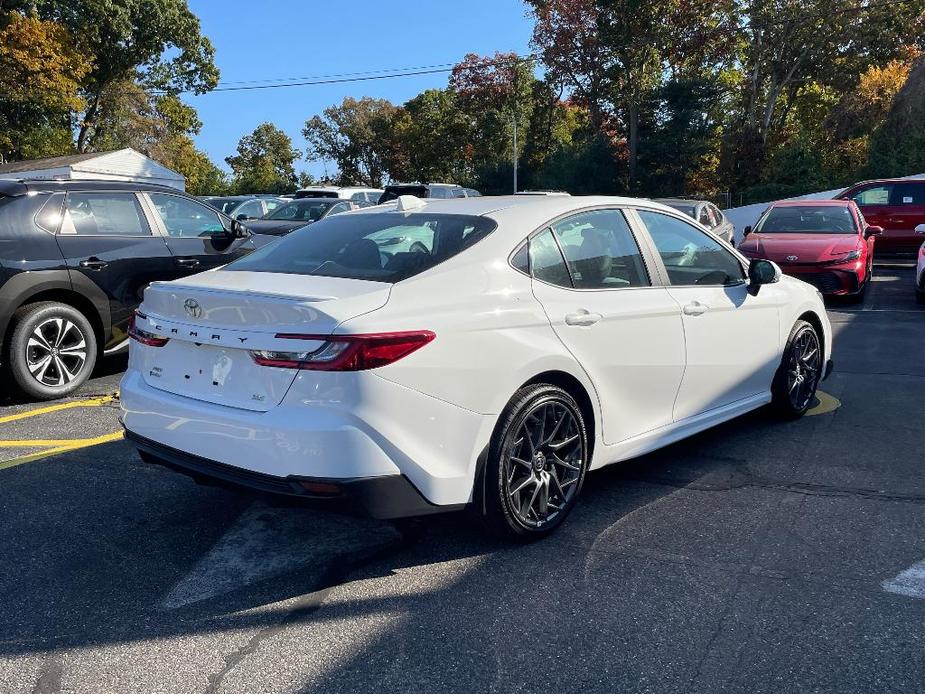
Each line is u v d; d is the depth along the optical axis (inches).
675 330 170.9
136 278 272.4
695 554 138.7
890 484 171.3
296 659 108.3
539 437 142.1
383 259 141.3
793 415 220.7
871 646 109.4
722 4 1667.1
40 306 246.4
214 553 141.6
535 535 143.4
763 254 439.5
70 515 158.4
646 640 111.7
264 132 4148.6
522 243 147.5
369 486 119.4
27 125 1577.3
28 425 223.0
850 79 1642.5
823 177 1435.8
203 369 133.1
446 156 2773.1
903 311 416.2
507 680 103.0
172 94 1971.0
